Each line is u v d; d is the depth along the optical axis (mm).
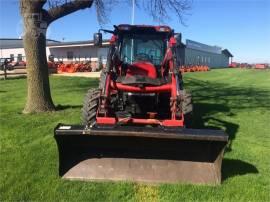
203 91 18234
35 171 5719
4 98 13945
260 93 17719
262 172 5988
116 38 7957
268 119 10438
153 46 8250
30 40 9875
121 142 5539
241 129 9055
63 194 4961
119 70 7836
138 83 7031
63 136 5371
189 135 5234
